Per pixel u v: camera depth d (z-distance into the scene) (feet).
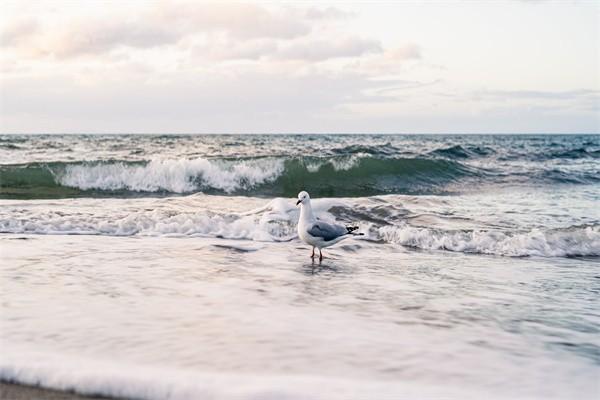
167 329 16.08
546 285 23.40
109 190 58.54
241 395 12.09
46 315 17.07
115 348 14.55
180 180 61.16
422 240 32.12
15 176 59.16
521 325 17.81
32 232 32.60
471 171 69.77
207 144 135.13
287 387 12.49
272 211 38.27
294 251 29.45
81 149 104.73
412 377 13.43
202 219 34.91
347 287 21.97
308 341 15.51
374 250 30.45
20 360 13.55
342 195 58.39
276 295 20.33
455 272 25.49
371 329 16.79
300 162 65.00
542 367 14.43
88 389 12.42
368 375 13.43
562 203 48.52
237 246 30.09
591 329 17.60
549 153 104.73
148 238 31.86
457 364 14.38
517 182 65.31
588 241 31.89
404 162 67.51
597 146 162.20
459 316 18.56
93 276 22.27
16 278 21.57
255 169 63.41
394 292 21.43
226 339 15.43
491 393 12.77
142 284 21.18
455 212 41.75
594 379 13.79
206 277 22.74
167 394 12.22
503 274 25.34
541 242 31.42
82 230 33.53
